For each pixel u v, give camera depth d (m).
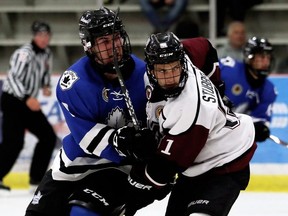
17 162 22.34
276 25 26.88
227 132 10.69
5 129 20.41
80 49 27.52
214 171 10.76
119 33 10.56
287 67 25.91
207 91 10.30
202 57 11.51
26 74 20.33
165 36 9.97
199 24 26.69
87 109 10.78
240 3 25.72
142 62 11.13
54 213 11.58
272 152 21.42
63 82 10.83
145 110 11.02
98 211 10.67
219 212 10.40
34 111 20.38
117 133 10.52
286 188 21.27
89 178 11.42
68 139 11.45
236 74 17.02
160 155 10.26
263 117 17.48
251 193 20.88
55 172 11.53
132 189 10.73
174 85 10.04
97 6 26.58
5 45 27.61
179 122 10.08
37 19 27.83
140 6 26.55
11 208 18.97
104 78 10.79
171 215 11.26
